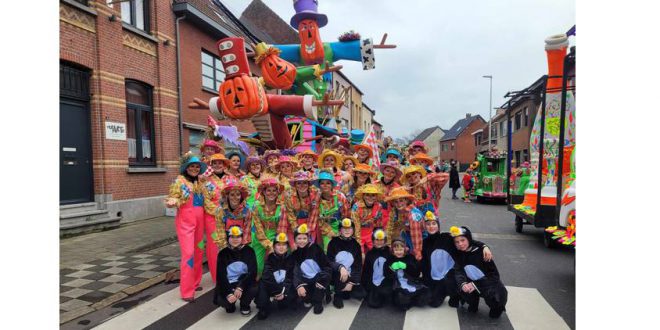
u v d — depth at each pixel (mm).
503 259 6078
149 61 10273
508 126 9070
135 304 4348
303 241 4148
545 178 6988
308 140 8797
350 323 3746
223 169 5086
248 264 3980
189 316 3990
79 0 8336
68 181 8109
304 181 4434
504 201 15133
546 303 4180
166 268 5570
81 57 8250
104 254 6328
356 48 8469
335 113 11578
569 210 5746
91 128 8586
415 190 4922
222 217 4367
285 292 3963
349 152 10359
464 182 15531
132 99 9914
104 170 8695
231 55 6332
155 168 10156
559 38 6906
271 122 7000
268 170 6148
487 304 3795
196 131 12148
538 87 7375
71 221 7742
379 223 4688
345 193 5359
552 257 6203
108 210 8672
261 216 4438
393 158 6355
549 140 7000
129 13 9805
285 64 7066
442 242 4191
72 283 4902
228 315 4004
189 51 11891
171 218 9930
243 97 6223
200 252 4684
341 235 4383
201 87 12430
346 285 4168
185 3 11125
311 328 3643
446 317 3854
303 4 8250
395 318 3854
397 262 4082
